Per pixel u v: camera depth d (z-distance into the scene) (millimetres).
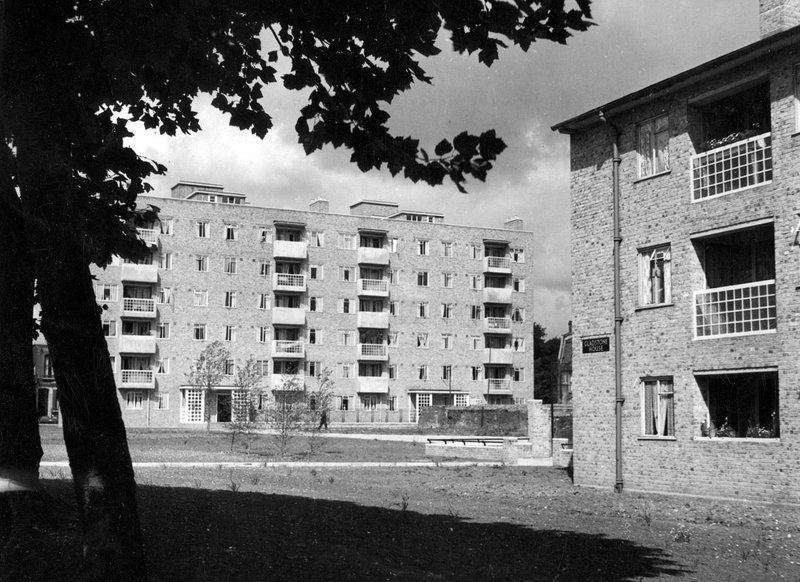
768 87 20672
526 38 6855
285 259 89000
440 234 96750
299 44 7801
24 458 8648
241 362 85938
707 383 20609
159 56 7051
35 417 8742
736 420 20656
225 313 85812
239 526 11086
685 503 18766
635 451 21609
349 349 91438
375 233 93188
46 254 7398
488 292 97125
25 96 7285
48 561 8000
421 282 95438
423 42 7344
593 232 23375
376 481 24047
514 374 99312
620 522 15492
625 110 22484
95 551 7242
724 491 19328
